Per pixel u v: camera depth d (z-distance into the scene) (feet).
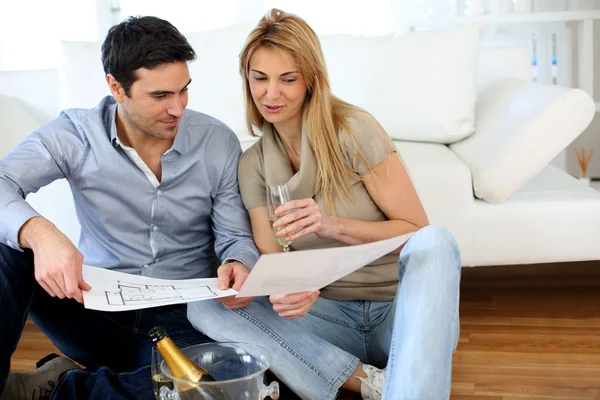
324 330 6.62
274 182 6.58
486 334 8.45
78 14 13.74
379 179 6.45
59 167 6.71
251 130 6.78
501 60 11.06
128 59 6.11
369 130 6.45
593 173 14.15
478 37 10.30
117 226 6.85
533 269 10.91
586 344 8.04
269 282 5.12
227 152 6.93
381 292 6.56
